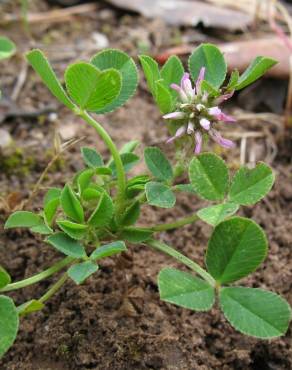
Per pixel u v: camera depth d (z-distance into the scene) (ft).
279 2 0.64
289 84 0.52
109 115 0.50
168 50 0.56
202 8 0.61
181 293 0.26
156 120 0.50
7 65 0.53
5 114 0.48
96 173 0.32
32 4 0.61
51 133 0.47
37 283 0.36
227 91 0.30
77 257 0.28
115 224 0.31
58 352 0.33
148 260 0.38
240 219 0.26
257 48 0.52
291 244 0.40
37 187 0.38
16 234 0.38
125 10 0.61
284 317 0.26
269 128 0.50
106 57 0.31
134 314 0.34
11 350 0.33
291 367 0.34
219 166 0.28
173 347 0.33
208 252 0.27
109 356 0.33
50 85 0.29
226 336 0.35
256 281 0.37
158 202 0.29
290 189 0.44
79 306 0.34
